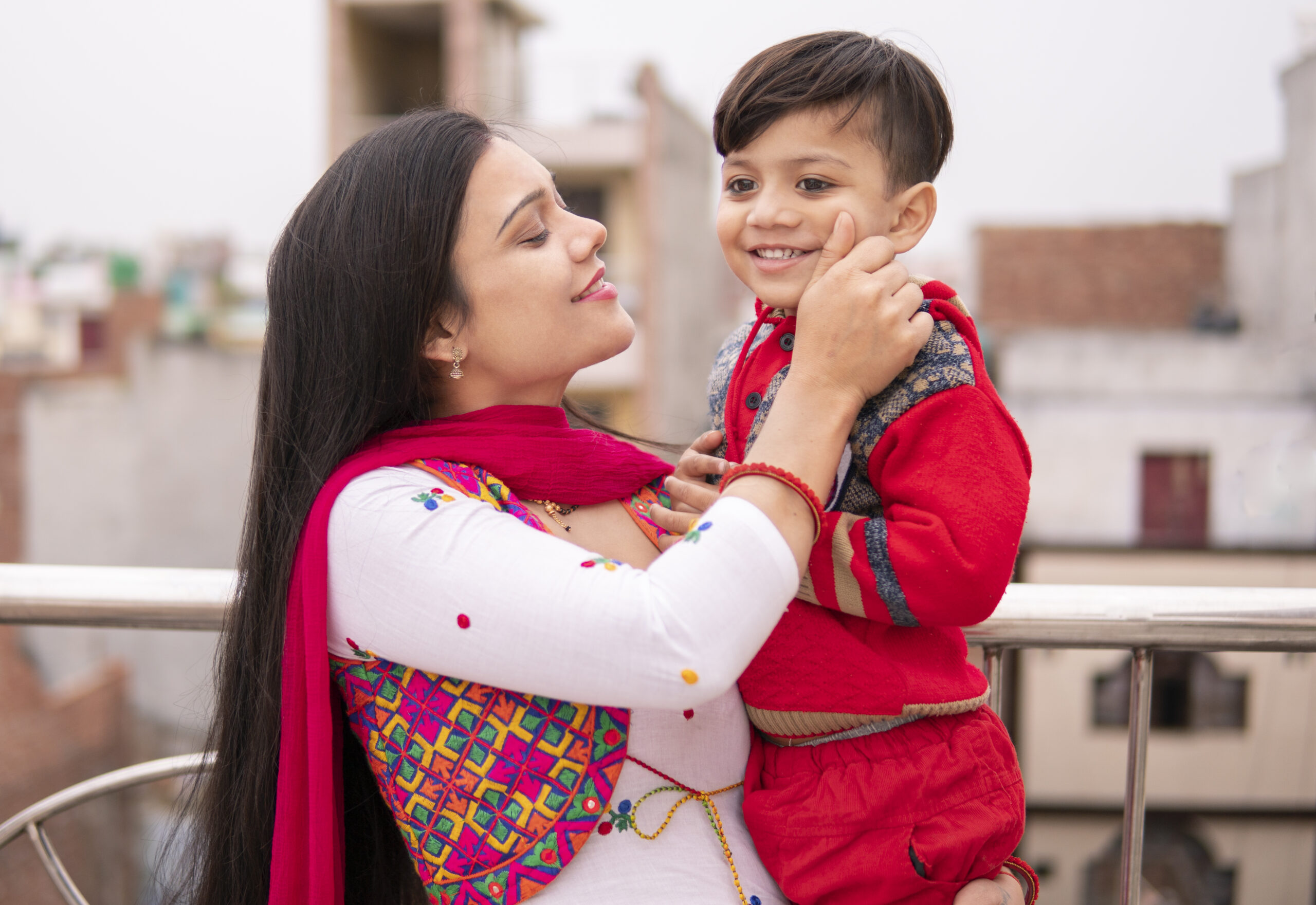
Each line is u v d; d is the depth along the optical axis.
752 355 1.38
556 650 1.08
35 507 17.12
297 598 1.24
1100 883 12.05
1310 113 13.04
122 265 20.70
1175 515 13.53
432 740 1.21
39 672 14.23
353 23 15.76
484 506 1.18
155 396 17.66
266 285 1.36
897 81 1.25
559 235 1.31
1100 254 15.98
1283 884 11.90
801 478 1.12
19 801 12.42
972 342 1.24
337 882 1.30
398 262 1.24
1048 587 1.62
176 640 15.55
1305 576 11.49
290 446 1.31
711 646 1.07
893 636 1.24
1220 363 13.45
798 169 1.25
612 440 1.43
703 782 1.27
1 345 20.02
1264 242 14.05
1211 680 11.94
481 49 15.75
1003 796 1.23
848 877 1.19
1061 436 13.73
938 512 1.13
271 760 1.32
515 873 1.18
